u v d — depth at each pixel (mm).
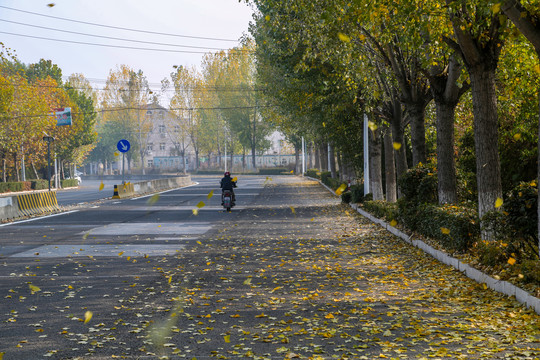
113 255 13000
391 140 22016
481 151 10938
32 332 6531
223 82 91125
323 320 6930
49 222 21547
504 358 5293
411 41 11641
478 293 8320
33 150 62562
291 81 22531
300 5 14328
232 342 6035
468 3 9812
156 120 133125
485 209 10883
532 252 9172
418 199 15328
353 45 14344
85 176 108938
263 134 97625
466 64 10953
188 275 10281
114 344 6016
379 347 5766
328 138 28953
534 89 14836
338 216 23078
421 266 10984
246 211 26266
